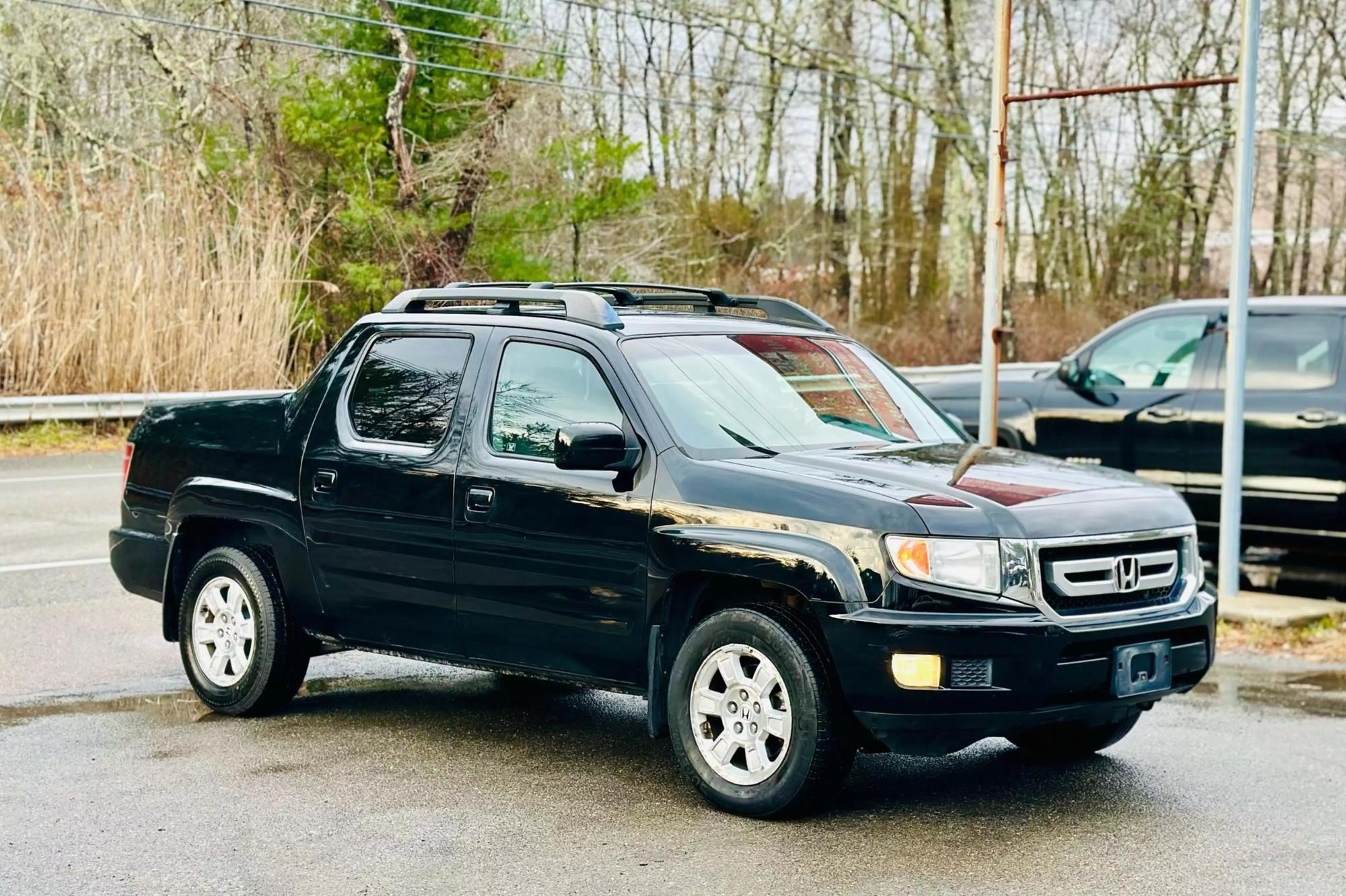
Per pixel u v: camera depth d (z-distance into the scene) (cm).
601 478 586
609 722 695
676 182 4219
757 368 633
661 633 566
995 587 520
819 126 4725
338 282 2680
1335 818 554
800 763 528
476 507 615
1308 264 5216
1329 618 972
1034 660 516
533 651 610
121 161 2825
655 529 565
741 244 4050
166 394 2017
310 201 2623
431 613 636
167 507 730
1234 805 570
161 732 666
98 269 2059
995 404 1088
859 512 529
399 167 2759
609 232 3178
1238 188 984
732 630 545
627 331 619
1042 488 565
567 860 495
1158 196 4747
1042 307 4228
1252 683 811
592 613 586
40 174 2133
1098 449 1134
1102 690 538
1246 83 977
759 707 543
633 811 554
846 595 519
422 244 2739
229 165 2730
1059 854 506
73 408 1936
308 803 559
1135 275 4891
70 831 523
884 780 605
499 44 2734
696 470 567
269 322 2173
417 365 663
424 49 2794
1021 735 649
